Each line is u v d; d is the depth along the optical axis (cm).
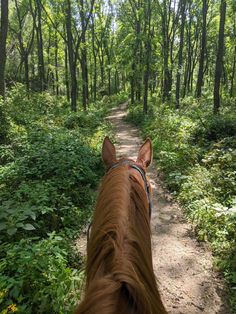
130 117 2177
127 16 2719
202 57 2377
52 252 390
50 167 750
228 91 3400
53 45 3894
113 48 4269
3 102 1242
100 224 130
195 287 432
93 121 1756
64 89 4216
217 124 1177
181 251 518
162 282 442
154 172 936
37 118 1540
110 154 227
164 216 649
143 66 2303
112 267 103
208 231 560
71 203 610
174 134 1213
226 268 460
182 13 2561
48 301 331
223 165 815
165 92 2755
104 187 161
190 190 711
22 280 330
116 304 88
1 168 758
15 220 452
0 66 1512
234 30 2802
